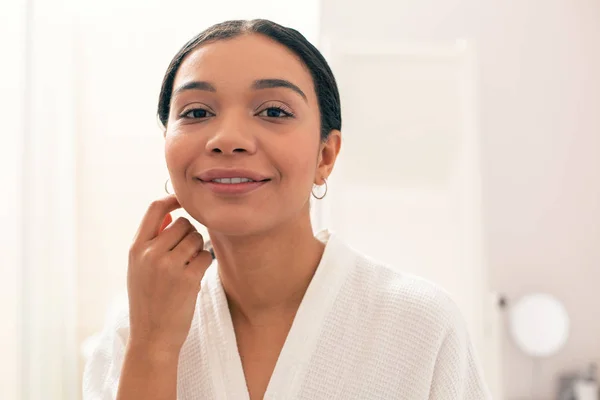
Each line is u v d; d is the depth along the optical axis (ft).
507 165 6.88
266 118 1.88
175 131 1.90
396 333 2.06
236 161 1.80
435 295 2.11
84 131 6.33
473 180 5.81
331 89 2.08
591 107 6.92
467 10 6.92
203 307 2.19
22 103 5.58
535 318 6.45
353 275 2.18
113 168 6.36
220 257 2.08
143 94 6.36
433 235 5.86
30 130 5.59
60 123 5.98
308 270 2.15
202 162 1.83
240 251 1.98
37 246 5.64
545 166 6.89
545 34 6.95
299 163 1.86
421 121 5.92
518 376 6.77
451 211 5.87
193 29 6.30
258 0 6.15
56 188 5.89
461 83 5.92
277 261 2.04
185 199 1.91
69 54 6.15
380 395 2.02
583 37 6.97
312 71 2.00
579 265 6.83
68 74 6.12
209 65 1.87
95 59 6.34
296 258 2.08
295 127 1.88
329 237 2.30
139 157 6.37
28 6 5.62
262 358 2.10
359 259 2.24
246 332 2.15
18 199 5.57
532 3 6.96
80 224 6.31
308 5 6.05
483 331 5.70
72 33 6.23
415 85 5.95
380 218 5.88
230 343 2.11
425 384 2.01
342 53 5.92
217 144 1.77
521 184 6.88
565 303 6.82
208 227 1.94
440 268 5.82
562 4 6.97
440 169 5.91
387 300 2.11
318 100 2.04
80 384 6.16
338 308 2.11
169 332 1.98
